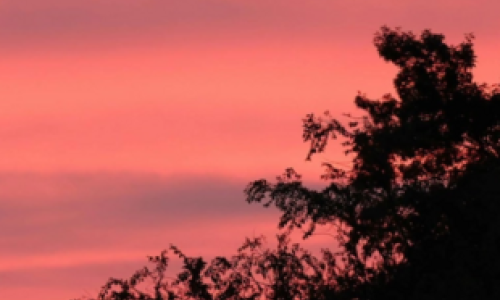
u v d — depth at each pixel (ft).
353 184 392.47
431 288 382.22
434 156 479.00
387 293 386.73
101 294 410.93
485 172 417.28
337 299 386.32
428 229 389.39
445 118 497.87
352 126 409.90
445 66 508.53
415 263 386.73
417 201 387.34
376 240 386.73
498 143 490.08
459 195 390.83
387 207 386.73
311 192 391.04
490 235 377.50
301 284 401.70
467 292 367.04
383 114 504.84
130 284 411.13
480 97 500.74
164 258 412.16
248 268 406.82
